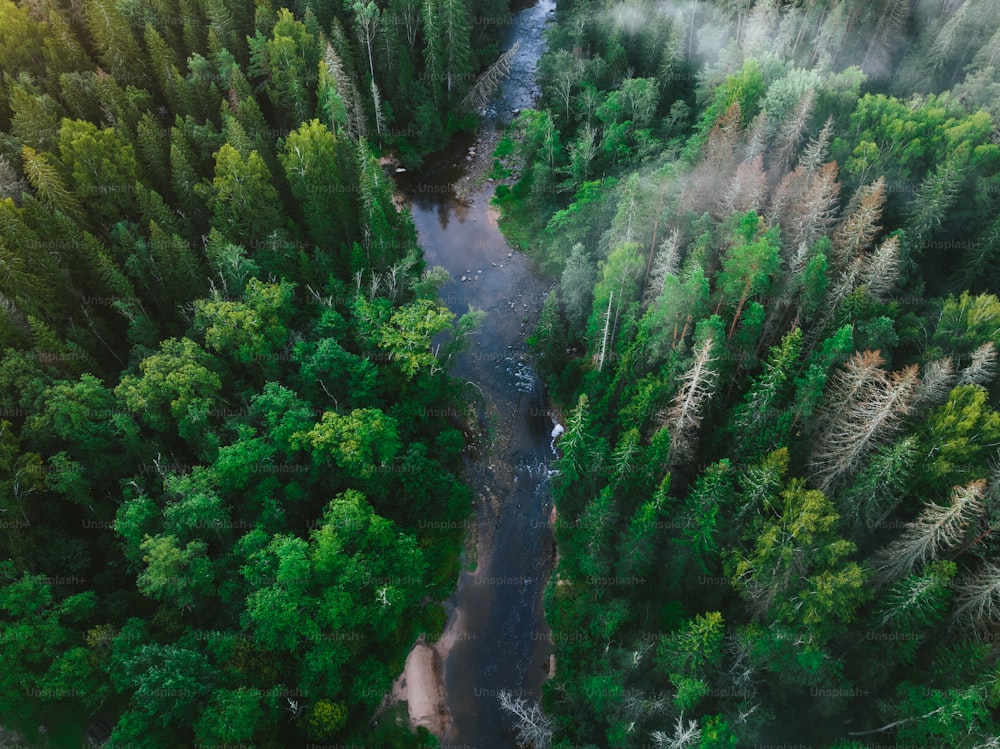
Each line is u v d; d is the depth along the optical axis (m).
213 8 85.25
